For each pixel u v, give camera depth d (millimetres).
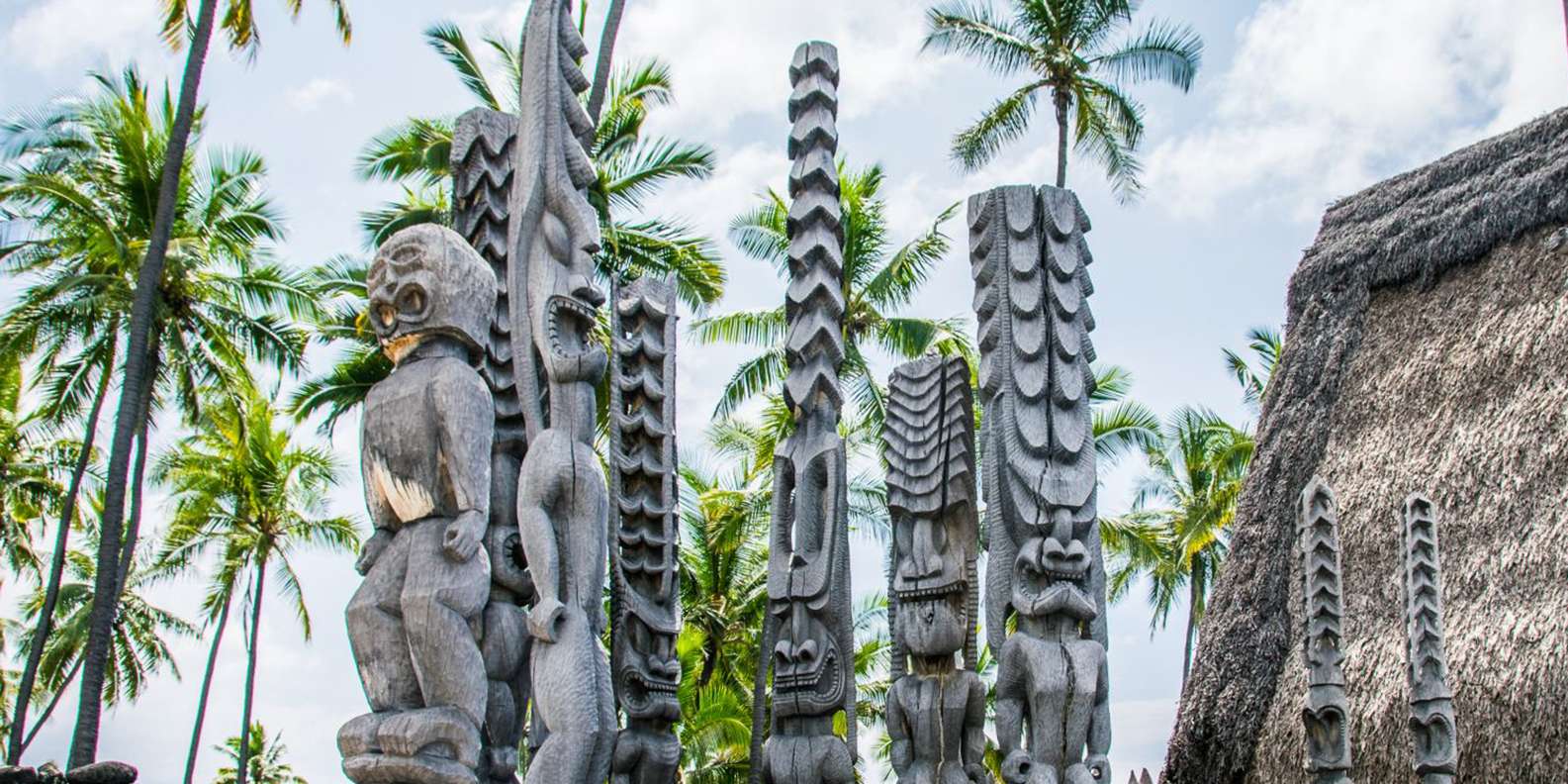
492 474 7344
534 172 7434
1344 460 17359
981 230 9055
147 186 23266
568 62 7785
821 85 10133
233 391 24875
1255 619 16500
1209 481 31828
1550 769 12867
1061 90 24484
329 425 21562
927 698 8469
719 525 26391
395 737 5758
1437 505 15797
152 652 34125
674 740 7754
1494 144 18672
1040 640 8000
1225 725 15805
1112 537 28047
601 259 21312
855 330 24016
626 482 8180
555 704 6367
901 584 8789
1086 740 7883
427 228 6617
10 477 30906
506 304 7910
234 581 31250
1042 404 8586
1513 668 13516
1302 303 19656
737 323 24250
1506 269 17375
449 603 6004
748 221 23641
